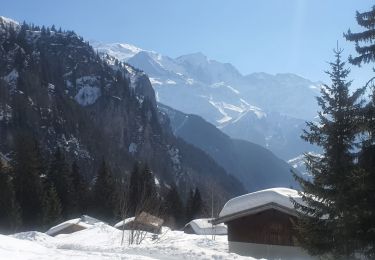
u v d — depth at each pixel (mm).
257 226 28531
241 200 29562
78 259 14062
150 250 18516
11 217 63250
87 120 170000
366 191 18016
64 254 15453
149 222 35000
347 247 18391
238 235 29188
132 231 31594
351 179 17906
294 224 21188
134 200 75188
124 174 139250
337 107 19094
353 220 17875
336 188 18750
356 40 17250
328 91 19453
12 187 65875
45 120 148125
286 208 26828
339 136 18844
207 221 57750
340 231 18391
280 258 27250
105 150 155750
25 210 70625
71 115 162250
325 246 19359
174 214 84688
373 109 17375
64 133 148125
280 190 28938
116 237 36562
